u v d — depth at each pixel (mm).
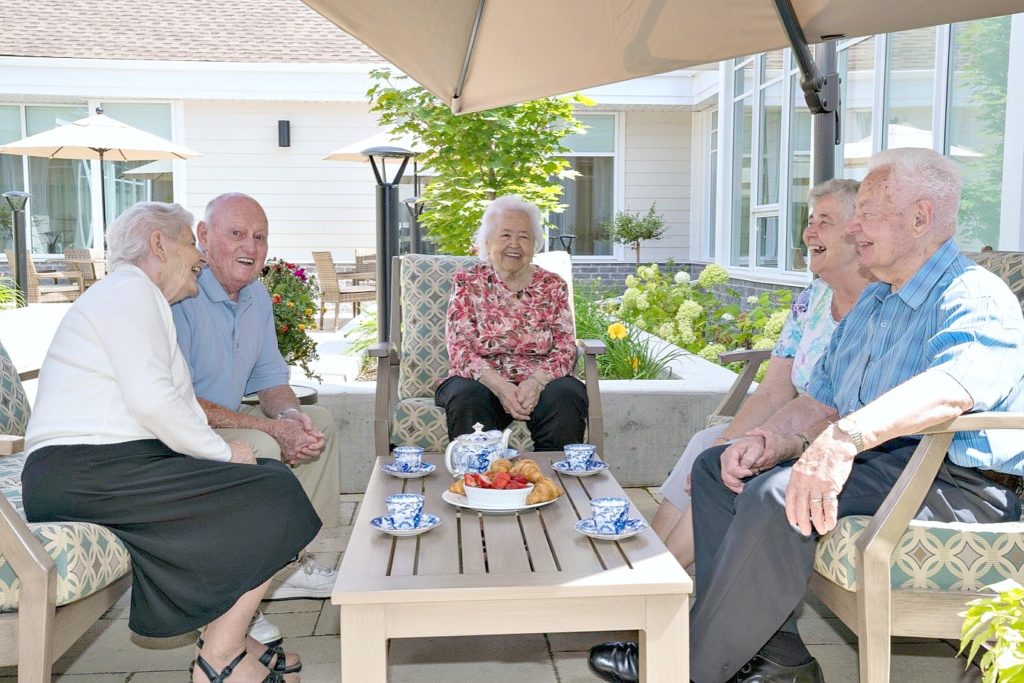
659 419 4613
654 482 4648
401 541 2240
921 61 5895
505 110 6527
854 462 2414
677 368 5340
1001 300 2273
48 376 2422
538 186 6727
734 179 10617
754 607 2248
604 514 2240
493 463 2650
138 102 12438
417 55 3711
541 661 2727
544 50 3684
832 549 2193
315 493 3564
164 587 2318
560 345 4023
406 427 3896
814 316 3053
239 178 12594
